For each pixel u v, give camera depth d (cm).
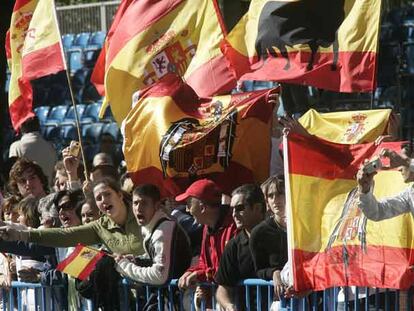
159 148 2391
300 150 1891
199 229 2289
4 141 5200
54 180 3192
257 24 2414
